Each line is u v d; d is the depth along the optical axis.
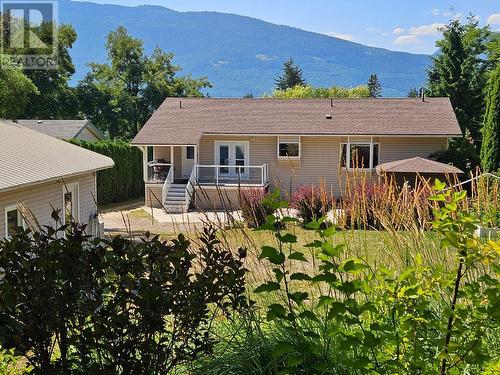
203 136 25.72
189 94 56.03
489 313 2.17
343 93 59.78
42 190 13.09
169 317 3.38
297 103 27.78
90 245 2.96
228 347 3.35
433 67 41.16
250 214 4.66
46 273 2.60
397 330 2.56
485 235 2.91
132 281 2.65
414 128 24.14
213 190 22.80
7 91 22.06
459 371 2.37
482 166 20.12
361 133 24.00
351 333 2.51
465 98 39.03
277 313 2.54
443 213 2.38
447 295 3.12
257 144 25.39
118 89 51.06
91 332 2.58
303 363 2.92
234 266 3.01
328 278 2.37
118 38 53.22
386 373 2.43
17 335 2.47
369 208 4.67
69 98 45.19
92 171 15.63
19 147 14.12
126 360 2.60
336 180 24.89
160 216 21.42
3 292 2.51
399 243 4.04
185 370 3.27
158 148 26.19
